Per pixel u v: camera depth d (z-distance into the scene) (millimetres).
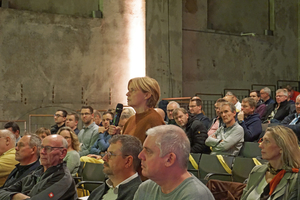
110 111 5262
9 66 7945
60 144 2820
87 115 5340
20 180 3074
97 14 8773
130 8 8977
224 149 4105
